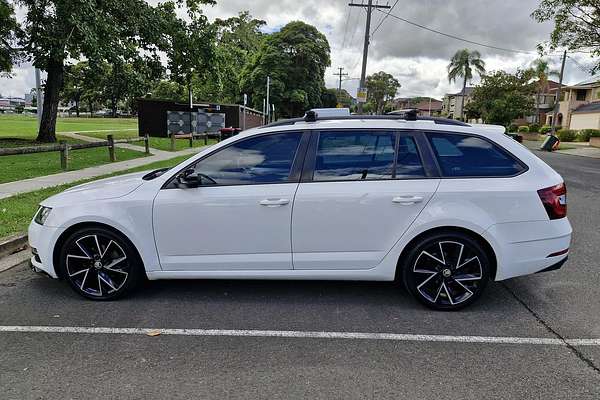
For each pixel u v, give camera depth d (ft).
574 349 11.50
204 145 82.33
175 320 12.99
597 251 20.01
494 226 13.15
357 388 9.75
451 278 13.53
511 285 15.94
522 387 9.83
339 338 12.01
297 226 13.43
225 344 11.64
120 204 13.70
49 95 67.82
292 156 13.66
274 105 205.16
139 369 10.43
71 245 13.97
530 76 158.81
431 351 11.35
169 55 72.74
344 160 13.62
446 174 13.43
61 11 53.36
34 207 24.84
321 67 220.02
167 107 104.32
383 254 13.53
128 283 14.14
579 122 168.86
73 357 10.93
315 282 16.02
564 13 67.77
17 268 17.16
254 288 15.44
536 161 13.74
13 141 66.59
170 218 13.61
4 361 10.73
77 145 43.75
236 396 9.44
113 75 63.10
